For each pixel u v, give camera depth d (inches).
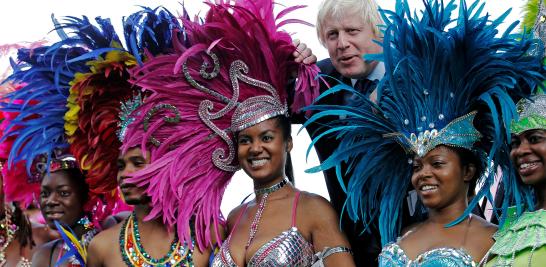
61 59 149.6
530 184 119.9
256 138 137.3
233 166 143.7
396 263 122.1
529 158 118.7
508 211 123.2
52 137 151.6
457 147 124.1
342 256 131.6
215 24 138.0
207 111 141.9
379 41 142.3
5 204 162.6
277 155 137.5
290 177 148.8
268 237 132.6
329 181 146.2
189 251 139.3
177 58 141.6
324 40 147.5
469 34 123.9
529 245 114.8
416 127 125.9
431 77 125.2
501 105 120.5
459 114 125.2
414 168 126.5
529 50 124.4
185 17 142.6
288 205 136.3
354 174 132.1
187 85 142.2
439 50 124.9
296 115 146.2
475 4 126.0
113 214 159.6
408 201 134.6
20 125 154.6
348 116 133.9
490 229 122.6
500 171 132.6
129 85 145.4
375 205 135.0
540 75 120.7
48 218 156.5
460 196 124.7
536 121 118.2
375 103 132.4
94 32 147.3
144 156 140.3
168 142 141.7
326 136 144.4
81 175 157.4
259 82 139.4
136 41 144.3
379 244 141.3
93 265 141.6
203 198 141.9
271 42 139.3
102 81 145.3
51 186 155.9
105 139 147.6
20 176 161.6
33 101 153.9
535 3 128.5
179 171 141.0
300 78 141.2
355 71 143.2
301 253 131.6
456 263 117.3
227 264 133.6
